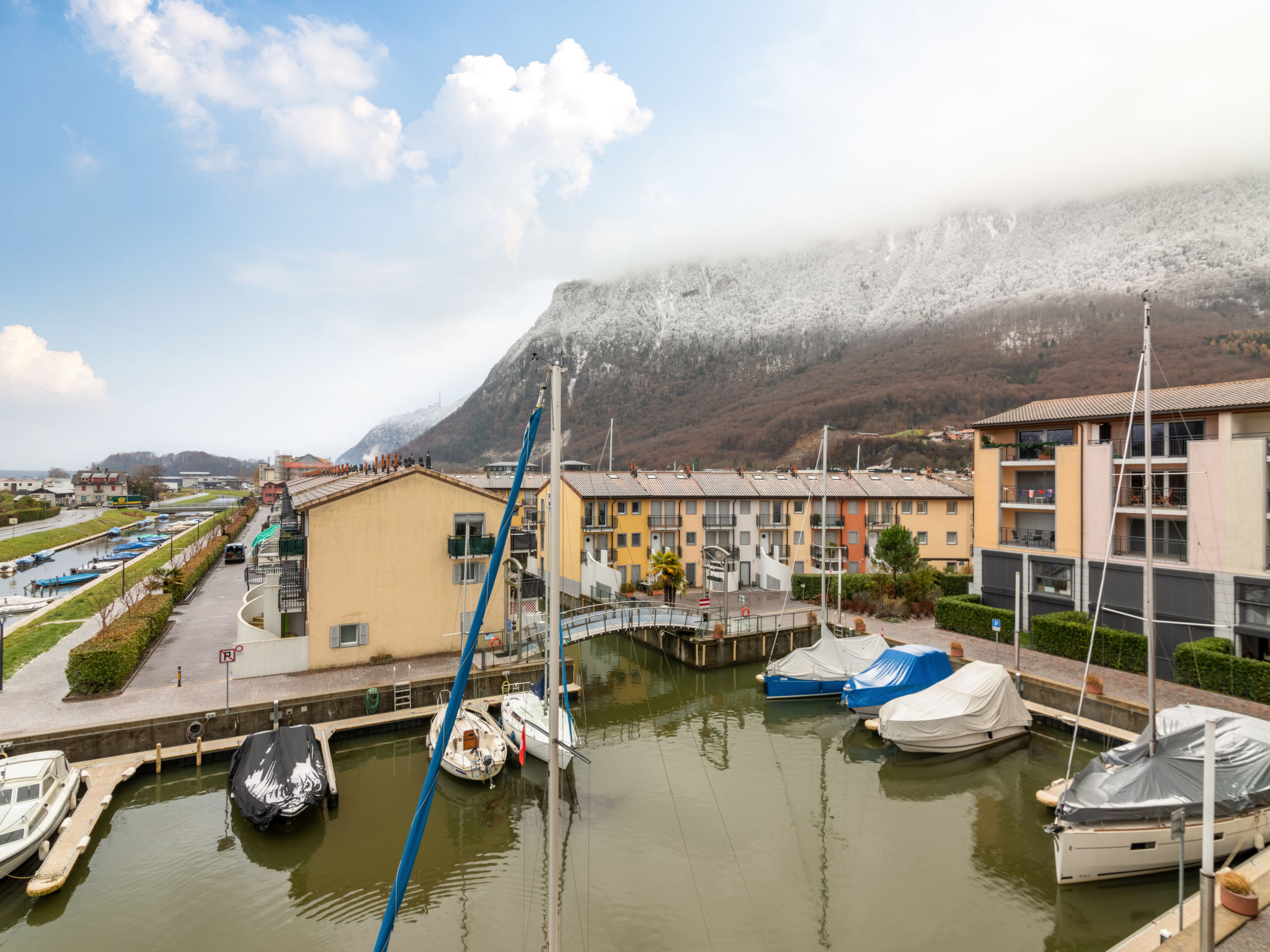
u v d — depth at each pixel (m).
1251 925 15.50
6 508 147.88
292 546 38.28
